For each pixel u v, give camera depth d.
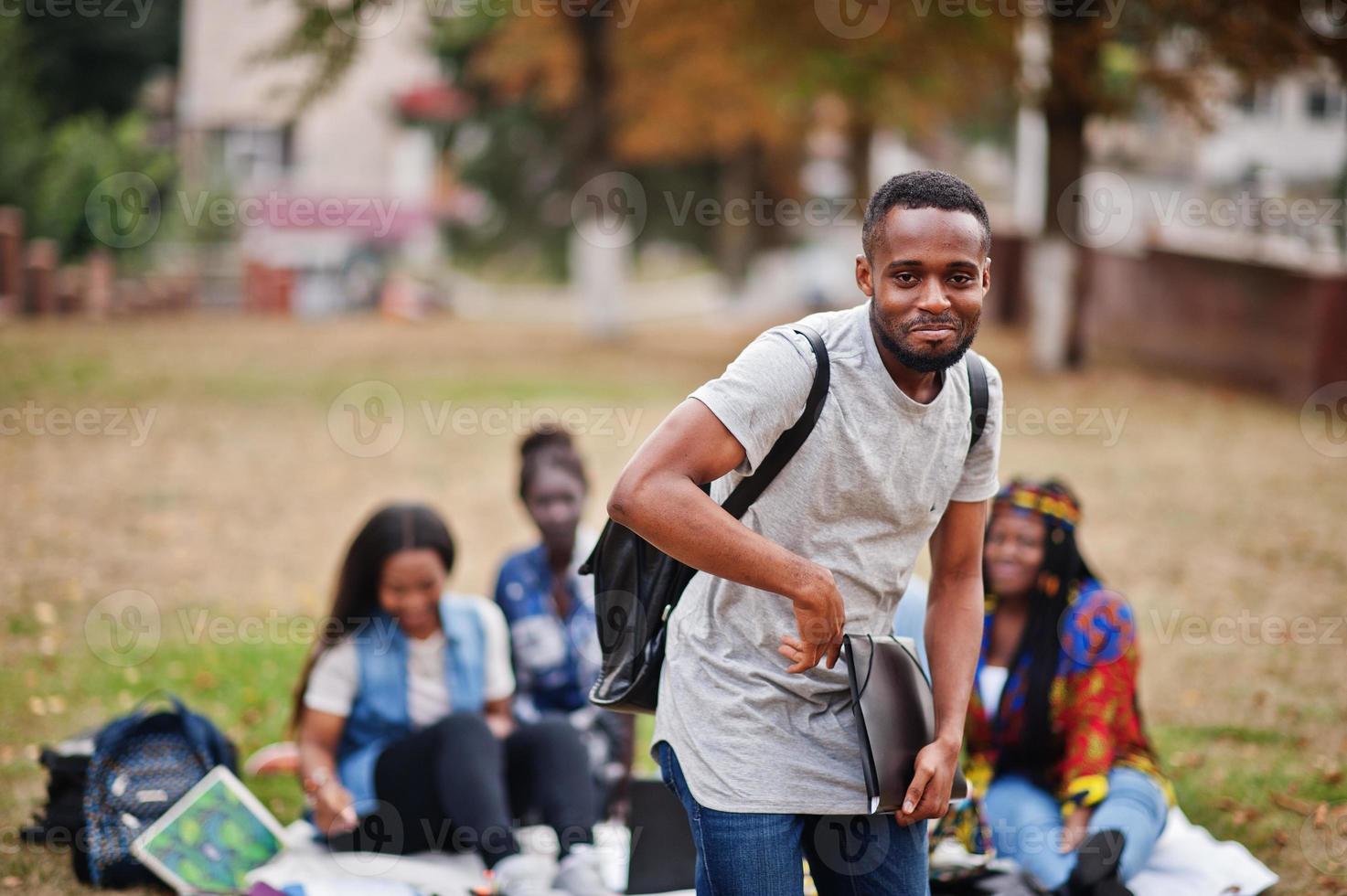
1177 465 17.06
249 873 6.38
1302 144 37.88
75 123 38.25
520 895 6.04
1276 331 22.34
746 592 4.25
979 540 4.66
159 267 36.78
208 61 45.38
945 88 26.64
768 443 4.08
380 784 6.70
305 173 48.34
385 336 31.28
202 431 18.86
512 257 52.78
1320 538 13.73
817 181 51.34
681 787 4.40
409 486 16.34
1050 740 6.77
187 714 6.88
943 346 4.02
